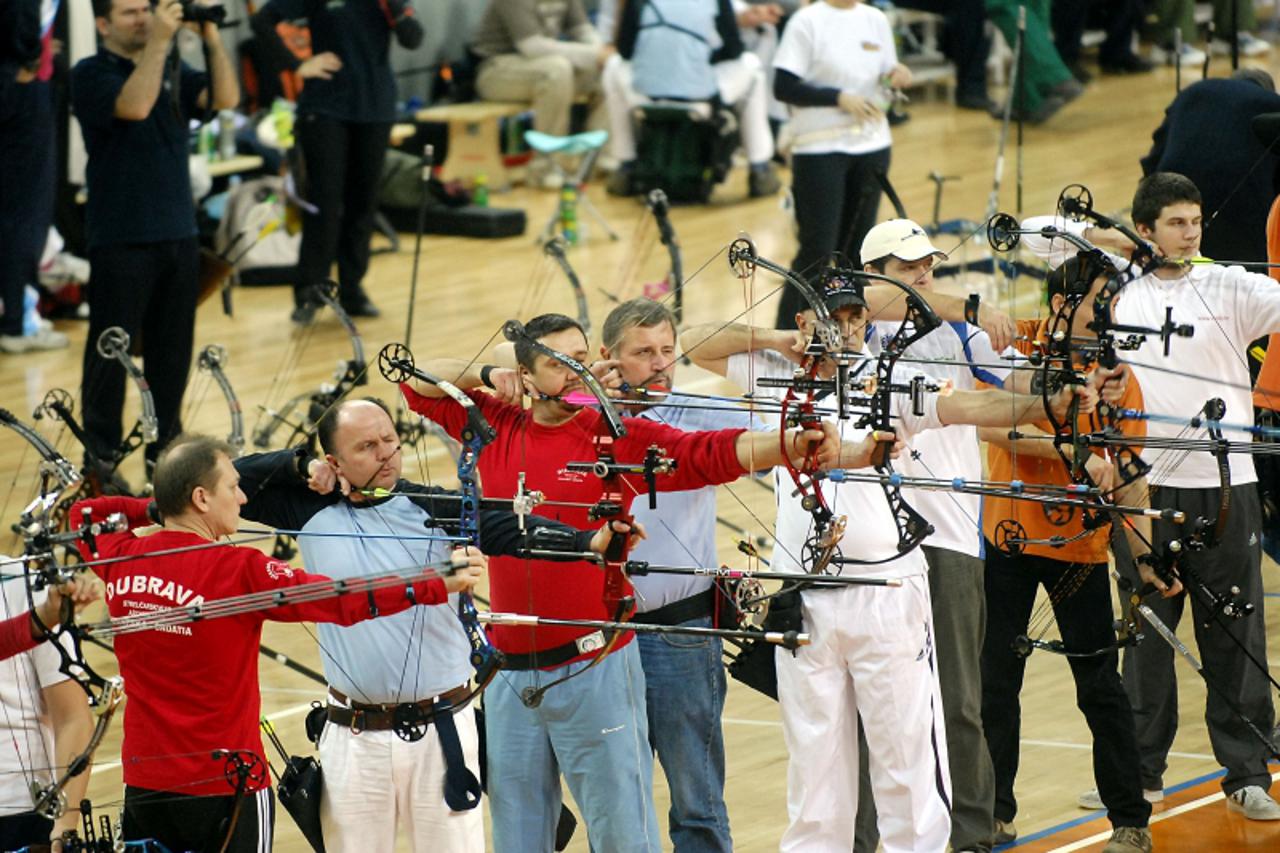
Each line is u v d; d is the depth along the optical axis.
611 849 15.81
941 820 16.75
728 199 49.41
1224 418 18.78
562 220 44.62
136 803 14.73
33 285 37.97
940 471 17.27
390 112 38.44
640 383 16.88
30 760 14.83
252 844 14.84
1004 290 32.66
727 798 19.97
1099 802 19.66
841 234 34.75
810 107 34.12
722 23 47.91
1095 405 14.83
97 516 15.71
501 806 16.03
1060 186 43.69
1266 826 19.03
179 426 30.59
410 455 31.05
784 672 16.98
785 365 17.39
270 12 37.75
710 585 16.81
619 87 49.03
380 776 15.55
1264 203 23.64
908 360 15.81
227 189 44.25
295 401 29.06
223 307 38.25
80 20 39.25
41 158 35.12
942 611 17.56
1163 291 18.78
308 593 13.95
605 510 13.89
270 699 22.86
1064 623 18.28
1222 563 19.16
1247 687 19.38
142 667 14.59
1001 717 18.73
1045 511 16.22
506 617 14.09
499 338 36.41
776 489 17.31
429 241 46.75
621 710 15.66
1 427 31.98
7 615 15.05
